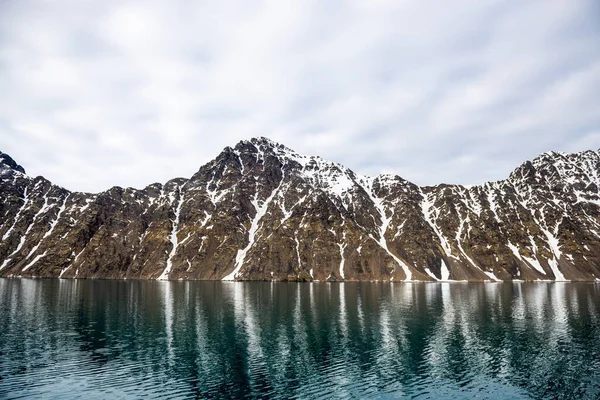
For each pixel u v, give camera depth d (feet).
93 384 157.89
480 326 272.10
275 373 172.65
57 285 617.62
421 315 318.86
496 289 573.74
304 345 219.00
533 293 505.66
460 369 177.99
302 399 145.07
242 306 369.71
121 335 240.73
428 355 199.72
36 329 256.32
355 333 249.96
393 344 221.66
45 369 175.32
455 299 434.71
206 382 161.07
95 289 545.03
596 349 209.36
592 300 420.77
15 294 461.37
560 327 268.21
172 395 147.54
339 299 433.07
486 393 150.71
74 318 297.33
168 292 506.07
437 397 147.13
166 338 233.55
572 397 146.61
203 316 310.24
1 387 153.99
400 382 162.09
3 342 221.05
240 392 151.02
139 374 169.89
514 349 210.38
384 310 346.54
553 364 184.65
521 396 147.95
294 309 350.84
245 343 222.89
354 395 148.97
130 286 612.29
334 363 186.60
